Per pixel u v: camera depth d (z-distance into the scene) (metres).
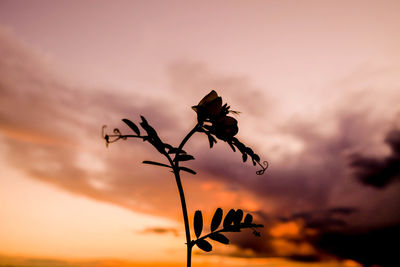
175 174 0.88
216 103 0.98
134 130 0.89
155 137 0.89
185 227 0.86
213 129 0.97
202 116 0.98
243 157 0.98
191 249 0.85
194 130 0.97
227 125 0.97
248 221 0.91
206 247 0.85
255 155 0.99
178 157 0.90
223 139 0.97
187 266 0.84
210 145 0.96
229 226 0.90
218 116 0.98
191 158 0.90
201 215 0.91
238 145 0.98
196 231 0.90
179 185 0.88
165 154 0.90
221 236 0.88
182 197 0.88
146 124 0.89
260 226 0.91
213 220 0.92
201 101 1.00
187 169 0.89
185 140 0.94
